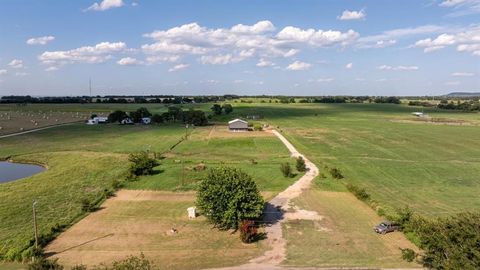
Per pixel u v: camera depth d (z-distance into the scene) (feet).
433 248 117.39
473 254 97.04
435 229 121.80
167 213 204.13
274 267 144.46
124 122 618.03
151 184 253.44
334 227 184.96
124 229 184.24
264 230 182.09
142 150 368.27
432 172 290.56
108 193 233.14
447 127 568.82
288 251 159.12
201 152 361.30
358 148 389.19
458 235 104.94
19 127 554.46
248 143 410.52
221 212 181.68
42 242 168.35
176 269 144.15
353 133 495.82
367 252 157.07
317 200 223.92
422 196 231.71
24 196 230.07
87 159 324.39
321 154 355.97
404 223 177.37
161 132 508.12
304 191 239.71
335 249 160.56
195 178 265.34
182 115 638.12
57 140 439.22
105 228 185.47
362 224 188.65
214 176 189.67
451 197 230.27
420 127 568.00
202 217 198.18
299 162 287.07
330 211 206.59
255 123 587.27
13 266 151.64
